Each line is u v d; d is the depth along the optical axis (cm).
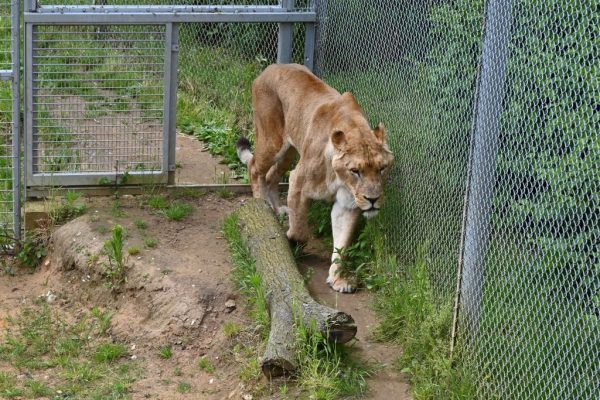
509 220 545
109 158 823
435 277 643
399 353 619
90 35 802
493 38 543
